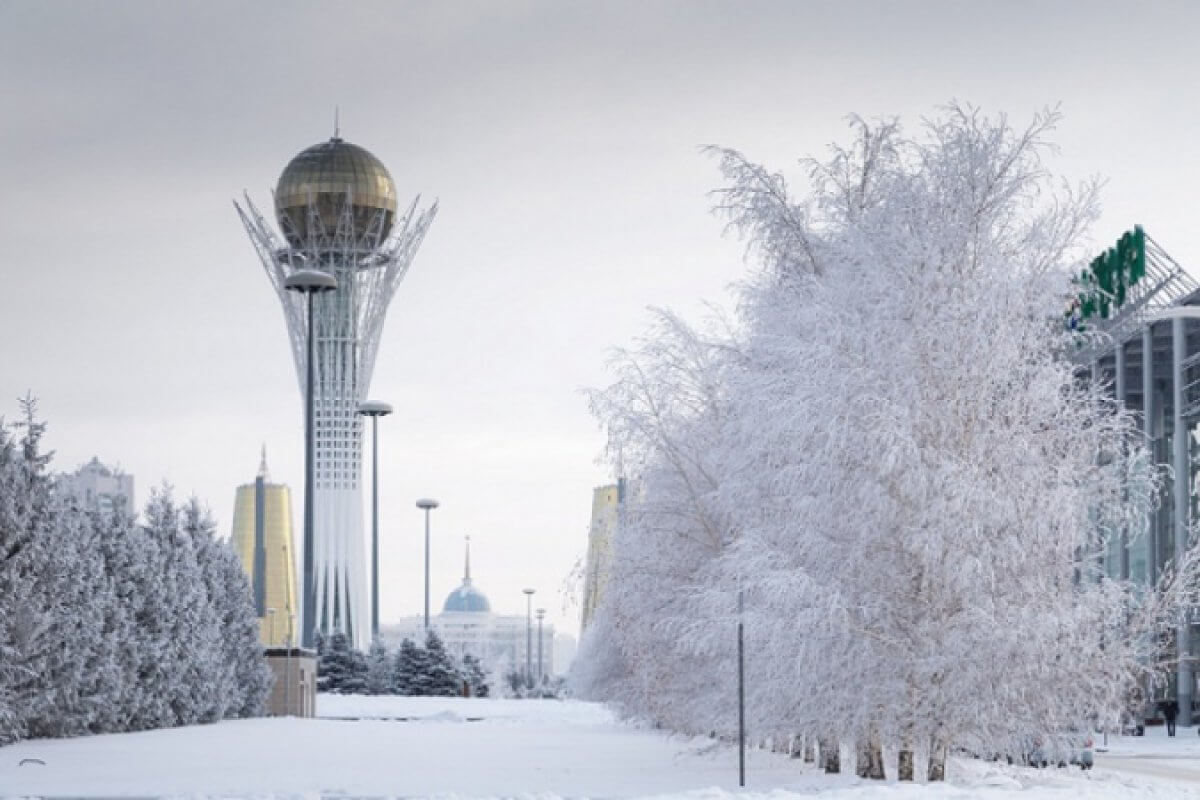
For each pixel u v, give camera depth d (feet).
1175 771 116.57
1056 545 76.84
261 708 234.17
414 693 399.03
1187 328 234.17
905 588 76.89
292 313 597.52
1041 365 80.43
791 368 83.25
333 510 613.93
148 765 106.32
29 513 144.36
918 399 77.30
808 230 96.73
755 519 85.20
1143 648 77.87
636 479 104.58
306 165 619.26
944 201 82.38
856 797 68.54
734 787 82.53
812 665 76.59
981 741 78.07
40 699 148.15
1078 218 83.25
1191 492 226.58
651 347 104.68
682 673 102.22
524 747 138.62
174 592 191.83
